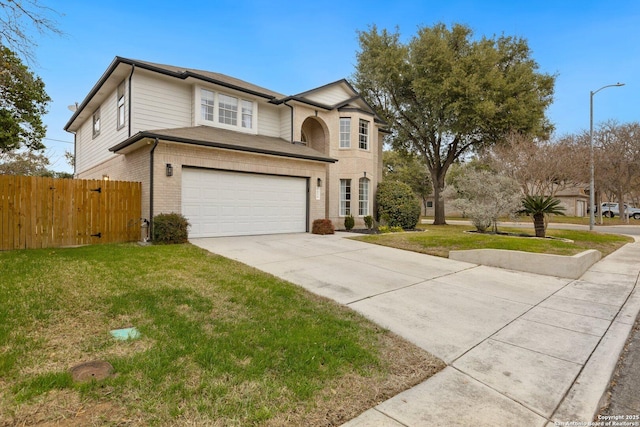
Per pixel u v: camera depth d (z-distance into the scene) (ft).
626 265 28.73
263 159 37.78
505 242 30.96
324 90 52.19
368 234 43.37
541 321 15.15
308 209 42.75
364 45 68.44
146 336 11.07
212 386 8.49
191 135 33.55
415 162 121.70
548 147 56.34
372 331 12.92
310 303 15.58
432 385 9.61
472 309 16.40
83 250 25.00
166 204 30.86
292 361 10.00
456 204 45.85
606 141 84.99
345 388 9.01
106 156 44.62
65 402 7.58
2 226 25.54
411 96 68.80
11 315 11.98
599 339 13.32
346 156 52.11
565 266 23.80
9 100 42.57
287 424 7.43
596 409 8.84
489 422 8.01
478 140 69.10
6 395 7.69
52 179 27.55
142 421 7.12
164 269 19.84
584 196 117.70
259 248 29.14
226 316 13.29
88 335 11.00
